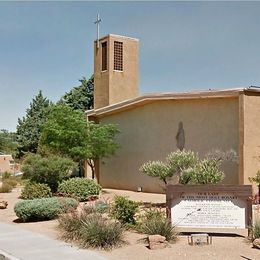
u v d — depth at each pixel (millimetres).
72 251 10031
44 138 25172
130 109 25172
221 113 20297
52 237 11703
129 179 25078
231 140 19797
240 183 18531
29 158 22484
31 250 10242
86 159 25500
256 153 18859
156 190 23297
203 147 20938
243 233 11367
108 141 24609
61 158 22422
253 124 18906
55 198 15641
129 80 28656
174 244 10250
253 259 8859
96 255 9602
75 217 11844
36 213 14359
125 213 12328
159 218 11336
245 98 18766
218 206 11000
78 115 25188
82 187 19453
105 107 26109
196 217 11055
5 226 13742
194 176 15352
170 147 22562
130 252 9734
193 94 20766
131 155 24984
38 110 61250
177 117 22250
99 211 13516
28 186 19719
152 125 23656
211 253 9352
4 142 73000
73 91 49281
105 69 28469
